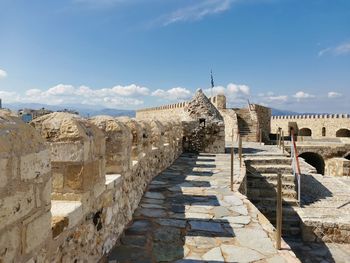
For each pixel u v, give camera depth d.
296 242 9.11
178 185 7.86
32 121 3.10
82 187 3.04
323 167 26.56
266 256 4.07
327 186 14.29
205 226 5.07
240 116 33.34
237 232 4.86
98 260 3.58
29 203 2.06
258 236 4.72
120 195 4.55
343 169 23.05
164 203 6.26
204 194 7.04
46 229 2.30
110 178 4.30
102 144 3.66
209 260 3.90
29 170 2.06
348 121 42.03
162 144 9.88
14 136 1.94
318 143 27.73
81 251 3.04
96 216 3.48
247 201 6.54
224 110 32.16
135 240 4.42
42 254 2.25
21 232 1.97
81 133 3.05
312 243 9.06
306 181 14.94
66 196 3.05
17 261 1.93
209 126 15.95
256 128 31.89
